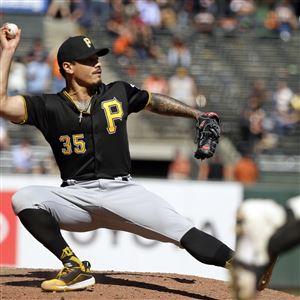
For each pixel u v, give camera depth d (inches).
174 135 2817.4
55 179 1697.8
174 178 2386.8
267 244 432.8
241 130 2652.6
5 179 1683.1
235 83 3036.4
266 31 3356.3
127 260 1692.9
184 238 754.2
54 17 3166.8
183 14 3344.0
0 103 751.1
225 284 895.7
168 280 893.2
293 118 2726.4
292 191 1764.3
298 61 3221.0
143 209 764.6
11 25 761.0
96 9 3208.7
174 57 3058.6
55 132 777.6
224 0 3432.6
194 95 2731.3
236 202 1749.5
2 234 1669.5
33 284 834.2
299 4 3553.2
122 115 784.9
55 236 767.7
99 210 776.9
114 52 3048.7
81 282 765.9
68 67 774.5
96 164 775.7
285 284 1801.2
